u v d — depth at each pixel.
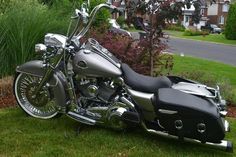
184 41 32.19
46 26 8.85
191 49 24.47
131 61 7.98
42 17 8.98
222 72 13.41
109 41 8.19
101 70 5.52
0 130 5.79
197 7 7.86
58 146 5.36
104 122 5.66
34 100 6.17
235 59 19.56
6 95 7.30
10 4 10.86
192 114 5.05
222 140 5.29
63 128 5.94
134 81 5.45
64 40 5.75
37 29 8.68
